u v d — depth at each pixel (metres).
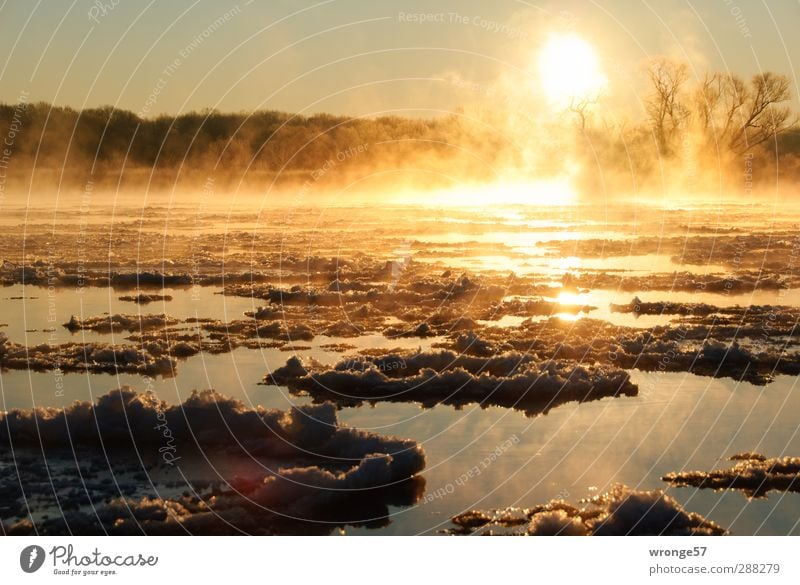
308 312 18.77
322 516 8.64
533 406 12.05
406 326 17.33
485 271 24.25
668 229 35.44
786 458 9.93
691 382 13.13
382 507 8.88
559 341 15.47
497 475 9.66
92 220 40.41
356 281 22.48
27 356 14.73
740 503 8.98
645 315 18.19
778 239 31.31
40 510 8.67
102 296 21.02
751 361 14.23
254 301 20.25
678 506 8.59
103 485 9.23
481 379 12.83
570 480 9.55
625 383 12.91
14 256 27.84
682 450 10.34
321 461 9.97
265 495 8.98
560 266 25.31
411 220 41.16
